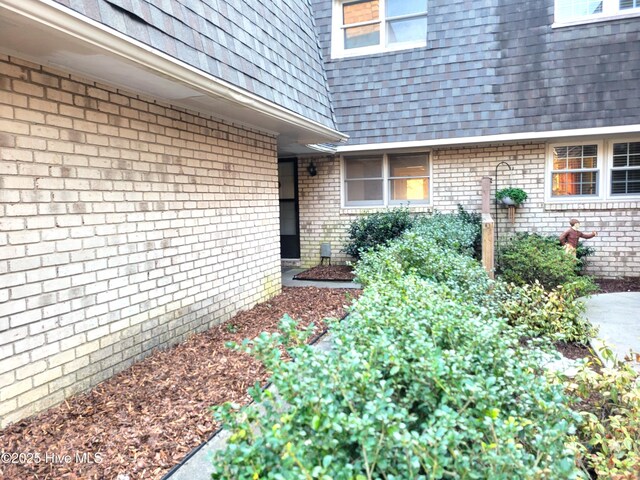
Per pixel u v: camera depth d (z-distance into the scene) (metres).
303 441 1.41
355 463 1.42
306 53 6.79
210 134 4.85
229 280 5.25
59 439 2.60
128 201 3.69
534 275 5.75
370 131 8.37
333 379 1.68
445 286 3.60
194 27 3.85
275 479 1.28
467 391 1.84
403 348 2.24
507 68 7.75
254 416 1.61
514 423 1.66
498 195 7.77
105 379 3.44
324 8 9.09
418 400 1.91
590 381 2.52
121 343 3.62
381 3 8.74
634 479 1.79
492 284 4.57
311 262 9.29
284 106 5.22
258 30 5.20
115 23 2.89
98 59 2.92
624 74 7.11
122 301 3.63
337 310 5.56
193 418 2.84
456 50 8.09
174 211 4.27
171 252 4.23
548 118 7.37
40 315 2.92
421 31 8.62
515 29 7.81
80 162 3.23
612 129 7.00
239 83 4.30
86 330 3.28
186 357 3.91
